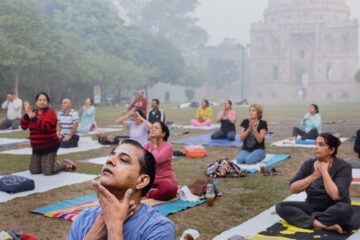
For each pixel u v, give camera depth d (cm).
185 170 862
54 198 635
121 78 5278
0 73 3331
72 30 5606
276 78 9581
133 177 197
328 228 471
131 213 195
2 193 663
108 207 186
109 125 1984
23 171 852
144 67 6162
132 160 198
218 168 796
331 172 475
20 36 3322
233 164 802
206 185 636
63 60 3828
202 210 570
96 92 4397
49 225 508
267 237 455
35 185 720
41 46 3497
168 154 606
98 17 5819
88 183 735
